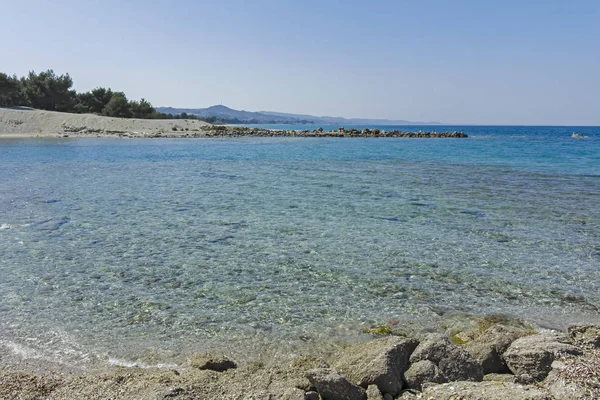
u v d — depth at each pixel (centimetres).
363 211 1528
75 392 498
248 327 704
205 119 19788
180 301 798
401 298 817
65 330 687
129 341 657
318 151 4453
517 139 7756
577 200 1742
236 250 1088
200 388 493
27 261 998
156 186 2073
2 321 713
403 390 526
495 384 505
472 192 1927
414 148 5088
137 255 1047
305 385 507
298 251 1084
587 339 614
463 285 879
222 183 2177
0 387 509
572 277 920
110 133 7019
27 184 2105
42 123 7250
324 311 763
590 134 10981
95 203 1655
